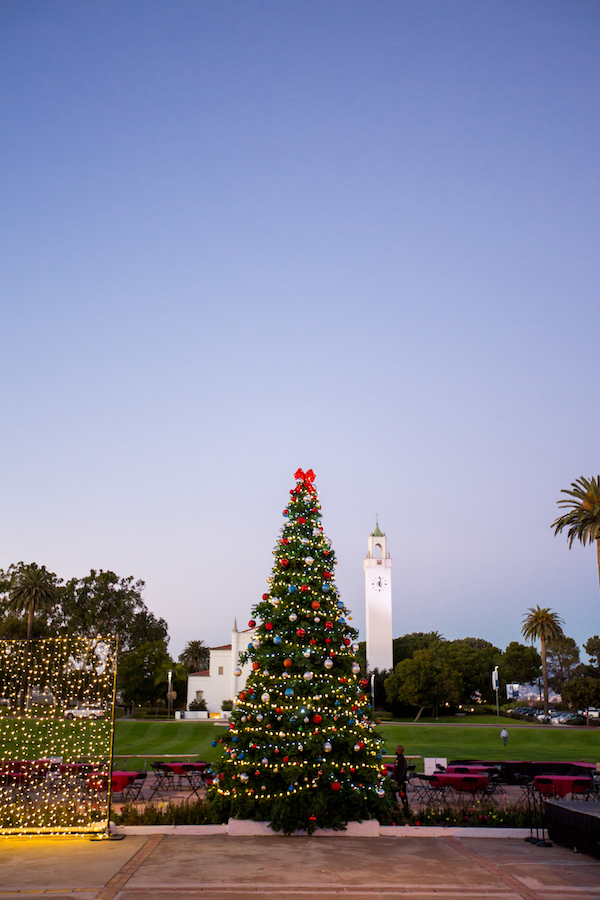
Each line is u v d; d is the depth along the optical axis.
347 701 16.06
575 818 13.48
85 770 17.47
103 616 113.06
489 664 107.38
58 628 107.44
